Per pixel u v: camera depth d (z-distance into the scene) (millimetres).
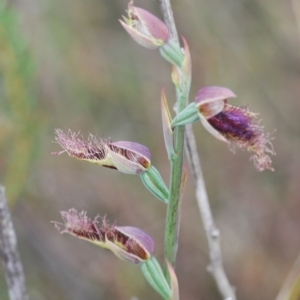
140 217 733
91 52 773
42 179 701
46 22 722
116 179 753
